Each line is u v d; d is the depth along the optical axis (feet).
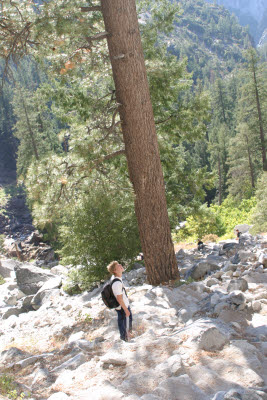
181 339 17.65
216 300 22.52
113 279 19.31
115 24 30.45
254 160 151.94
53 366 19.42
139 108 31.17
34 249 166.81
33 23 28.63
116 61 31.01
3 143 301.43
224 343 16.66
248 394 11.48
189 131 49.78
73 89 45.19
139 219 32.86
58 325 28.27
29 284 55.01
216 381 13.67
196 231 90.89
